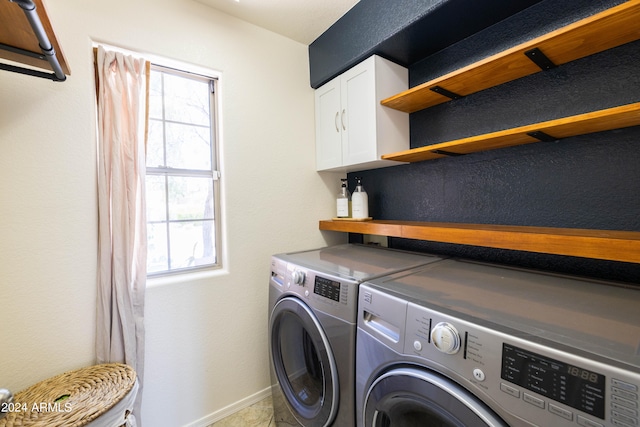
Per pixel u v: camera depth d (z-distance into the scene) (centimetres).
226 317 170
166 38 148
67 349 125
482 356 64
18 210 116
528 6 123
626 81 100
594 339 59
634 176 100
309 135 206
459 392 67
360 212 191
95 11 130
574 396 52
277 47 190
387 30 144
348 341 100
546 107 120
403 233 148
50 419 94
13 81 115
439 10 124
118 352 130
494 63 114
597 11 105
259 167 183
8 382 115
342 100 182
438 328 71
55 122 122
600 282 100
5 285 114
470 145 131
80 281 128
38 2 72
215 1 158
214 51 164
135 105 135
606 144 106
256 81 180
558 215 119
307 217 205
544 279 105
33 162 118
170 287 152
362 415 95
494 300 83
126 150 134
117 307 130
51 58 95
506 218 136
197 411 160
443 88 140
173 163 162
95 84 132
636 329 63
